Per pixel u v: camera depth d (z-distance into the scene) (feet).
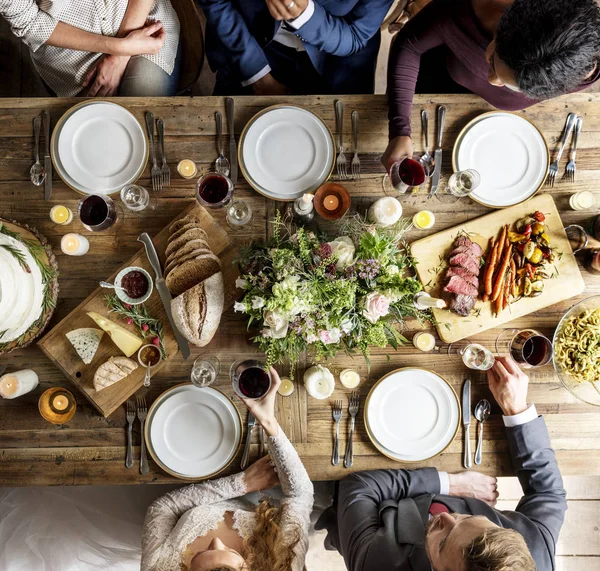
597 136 6.09
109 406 5.77
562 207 6.11
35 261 5.57
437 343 6.02
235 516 5.72
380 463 5.94
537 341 5.75
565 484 8.79
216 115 6.01
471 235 5.97
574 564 8.67
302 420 5.95
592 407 6.01
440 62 6.73
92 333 5.78
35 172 5.94
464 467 5.98
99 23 6.57
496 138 6.02
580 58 4.09
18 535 6.68
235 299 5.90
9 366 5.87
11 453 5.82
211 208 5.95
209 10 6.68
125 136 5.93
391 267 4.83
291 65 7.41
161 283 5.78
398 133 5.80
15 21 6.23
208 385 5.83
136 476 5.84
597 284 6.07
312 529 7.97
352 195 6.04
